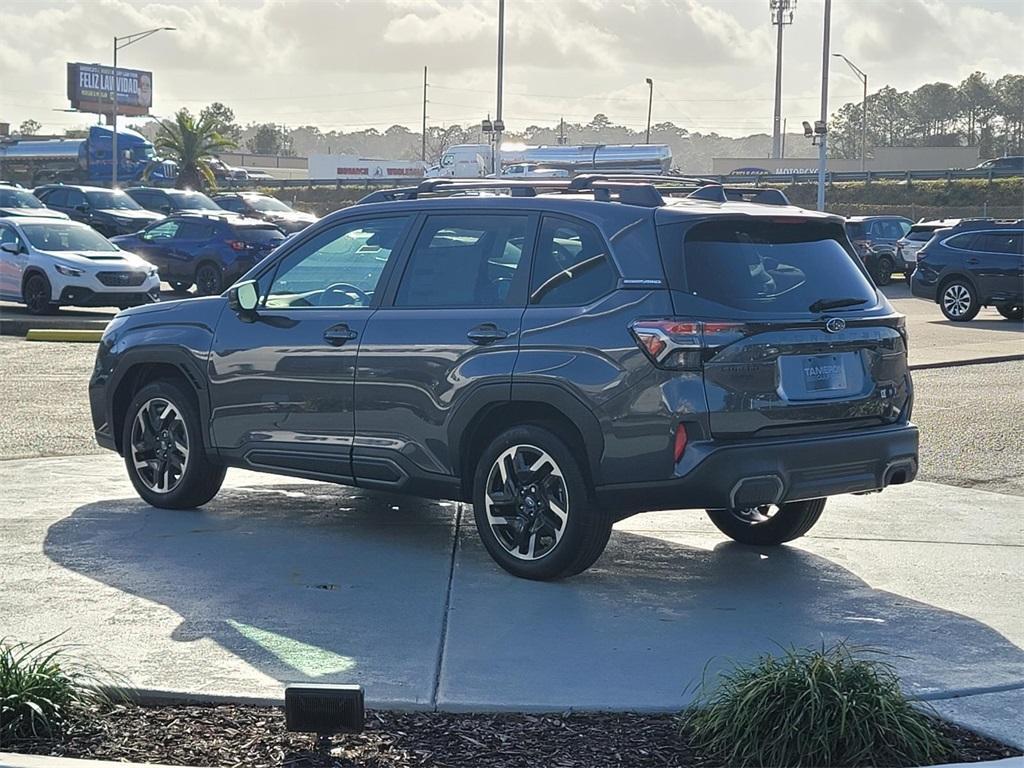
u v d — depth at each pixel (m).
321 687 4.41
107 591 6.49
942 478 9.98
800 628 6.08
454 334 6.95
